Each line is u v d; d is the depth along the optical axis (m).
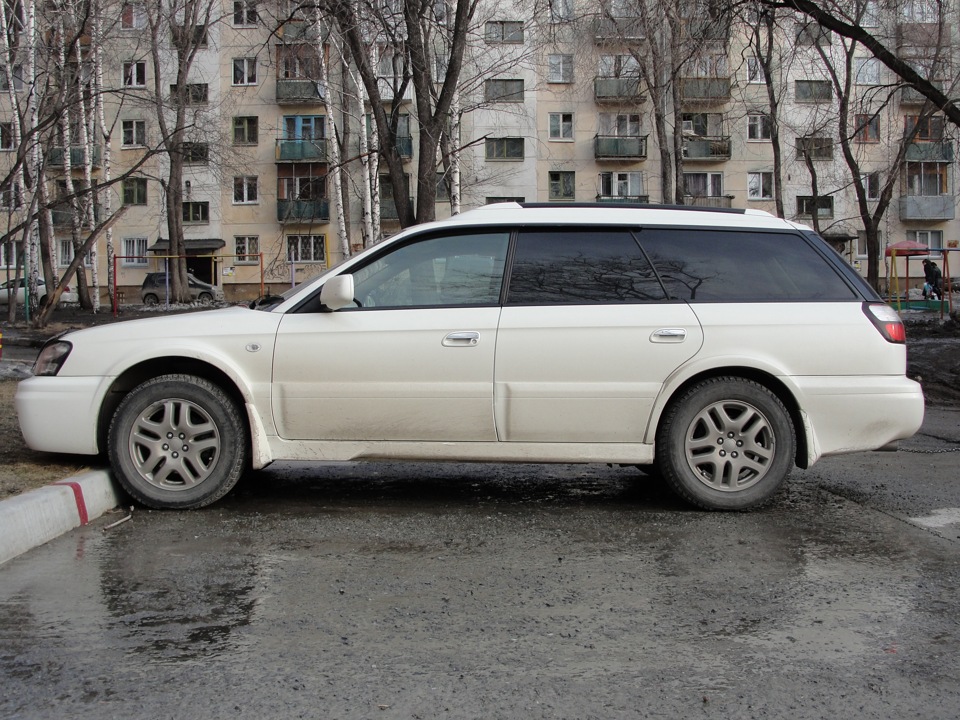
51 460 5.55
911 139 23.84
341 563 4.13
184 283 33.97
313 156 42.41
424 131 12.77
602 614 3.47
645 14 16.69
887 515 5.08
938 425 9.45
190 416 5.11
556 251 5.25
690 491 5.11
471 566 4.10
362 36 13.63
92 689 2.78
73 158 39.25
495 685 2.83
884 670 2.95
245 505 5.30
